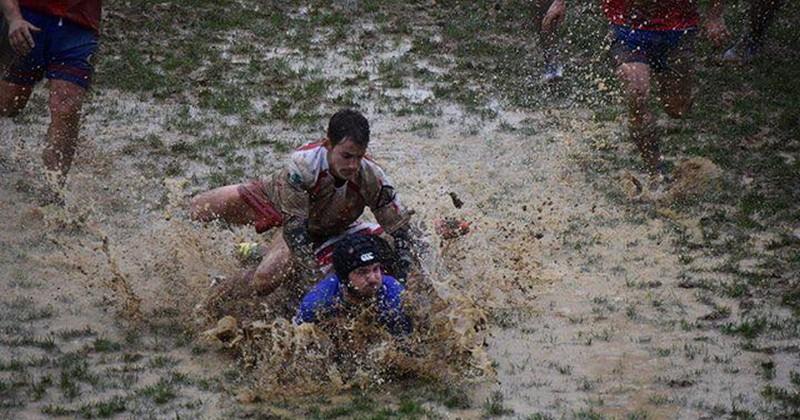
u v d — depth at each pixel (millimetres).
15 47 20328
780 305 18062
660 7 22703
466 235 20500
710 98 28297
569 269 19500
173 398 15148
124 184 22578
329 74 29797
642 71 22844
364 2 35906
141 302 18000
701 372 16000
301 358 15789
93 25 21344
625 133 26281
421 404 15125
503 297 18438
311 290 16188
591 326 17500
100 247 19844
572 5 34125
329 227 16953
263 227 18219
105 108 26844
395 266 16500
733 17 34438
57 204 21344
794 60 31281
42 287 18438
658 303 18172
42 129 25047
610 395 15398
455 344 16031
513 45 32531
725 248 20312
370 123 26547
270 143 25062
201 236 19969
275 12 34875
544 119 27156
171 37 32375
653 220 21656
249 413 14789
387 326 15930
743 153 24844
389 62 30641
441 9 35656
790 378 15781
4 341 16594
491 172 23922
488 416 14766
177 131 25688
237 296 17359
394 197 16797
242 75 29484
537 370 16125
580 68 30203
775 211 21891
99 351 16500
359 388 15586
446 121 26828
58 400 15031
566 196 22766
